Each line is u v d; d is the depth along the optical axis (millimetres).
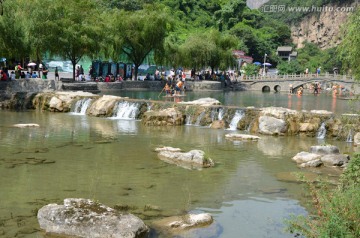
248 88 79250
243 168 17078
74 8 47188
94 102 32188
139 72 75375
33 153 18547
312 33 197000
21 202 12266
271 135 25469
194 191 13867
